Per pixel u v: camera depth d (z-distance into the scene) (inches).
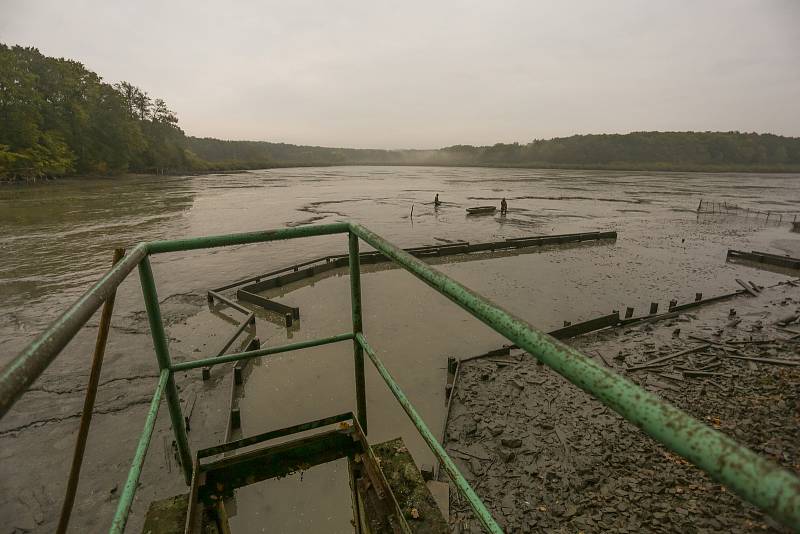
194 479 80.1
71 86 2667.3
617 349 401.1
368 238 75.2
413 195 1956.2
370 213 1342.3
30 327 449.1
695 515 209.9
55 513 217.9
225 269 680.4
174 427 84.7
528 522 208.7
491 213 1369.3
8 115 2185.0
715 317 487.2
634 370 360.2
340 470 237.5
